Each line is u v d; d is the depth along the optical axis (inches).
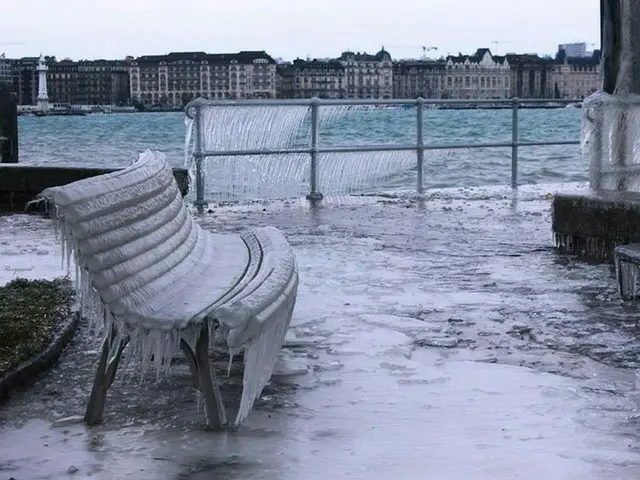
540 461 169.6
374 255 405.7
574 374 227.0
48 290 296.8
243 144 603.2
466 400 205.8
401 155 657.0
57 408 201.2
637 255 303.1
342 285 336.8
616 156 427.2
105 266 178.1
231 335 175.5
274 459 171.9
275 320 194.9
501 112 2657.5
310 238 456.4
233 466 168.9
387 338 259.4
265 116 606.2
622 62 423.2
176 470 167.2
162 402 204.7
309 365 231.0
